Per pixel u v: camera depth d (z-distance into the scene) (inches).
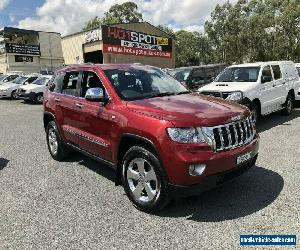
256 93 345.7
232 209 164.9
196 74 546.3
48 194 194.1
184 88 220.5
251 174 209.6
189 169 146.6
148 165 161.9
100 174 226.5
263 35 1748.3
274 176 204.8
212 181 151.8
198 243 137.2
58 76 254.8
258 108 357.1
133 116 167.0
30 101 768.9
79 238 144.7
